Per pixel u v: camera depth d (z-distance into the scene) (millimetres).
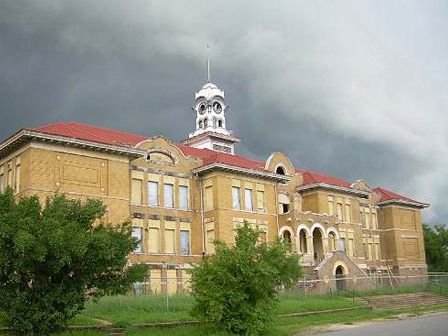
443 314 39938
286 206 60625
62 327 25047
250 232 28469
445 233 88875
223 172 51688
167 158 51125
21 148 41094
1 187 43031
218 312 25734
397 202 73875
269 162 58188
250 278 26375
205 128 80562
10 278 23391
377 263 71125
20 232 22125
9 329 24203
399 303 46719
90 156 42688
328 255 54031
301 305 38062
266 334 27141
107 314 30609
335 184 64125
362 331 28812
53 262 23172
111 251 24219
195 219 51312
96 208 26109
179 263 48969
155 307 32844
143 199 47938
